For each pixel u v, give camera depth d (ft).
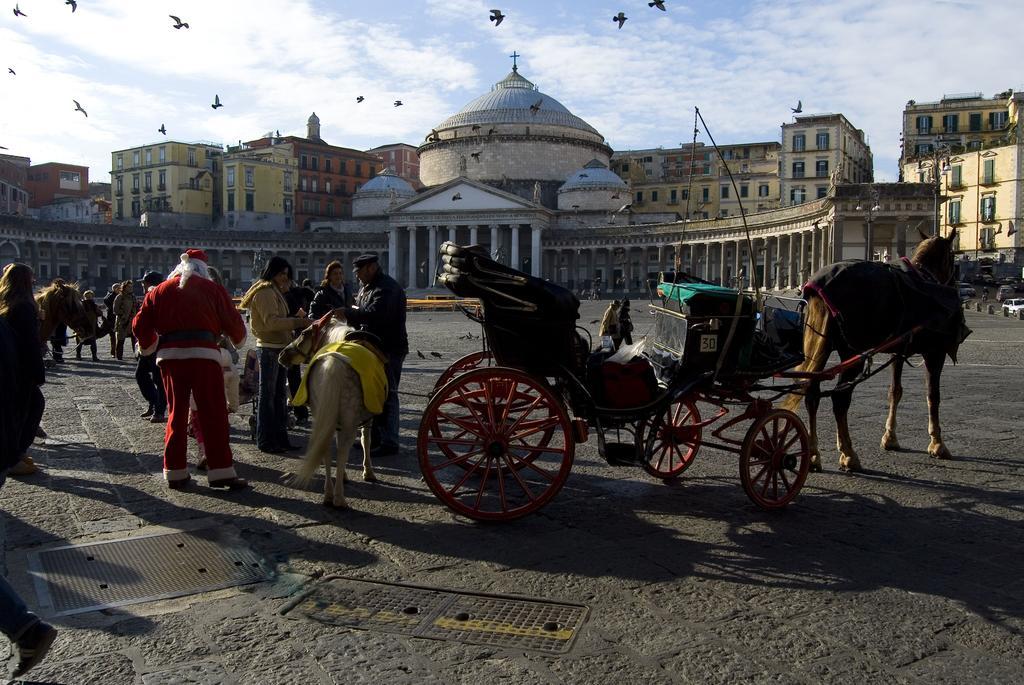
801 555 22.52
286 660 16.01
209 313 28.96
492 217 329.52
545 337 25.91
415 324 157.07
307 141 390.21
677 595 19.48
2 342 16.03
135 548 22.58
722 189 371.15
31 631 14.64
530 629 17.49
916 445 37.68
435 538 23.77
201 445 32.32
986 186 250.16
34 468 31.55
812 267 242.99
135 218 369.91
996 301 202.69
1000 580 20.70
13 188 345.10
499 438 25.23
